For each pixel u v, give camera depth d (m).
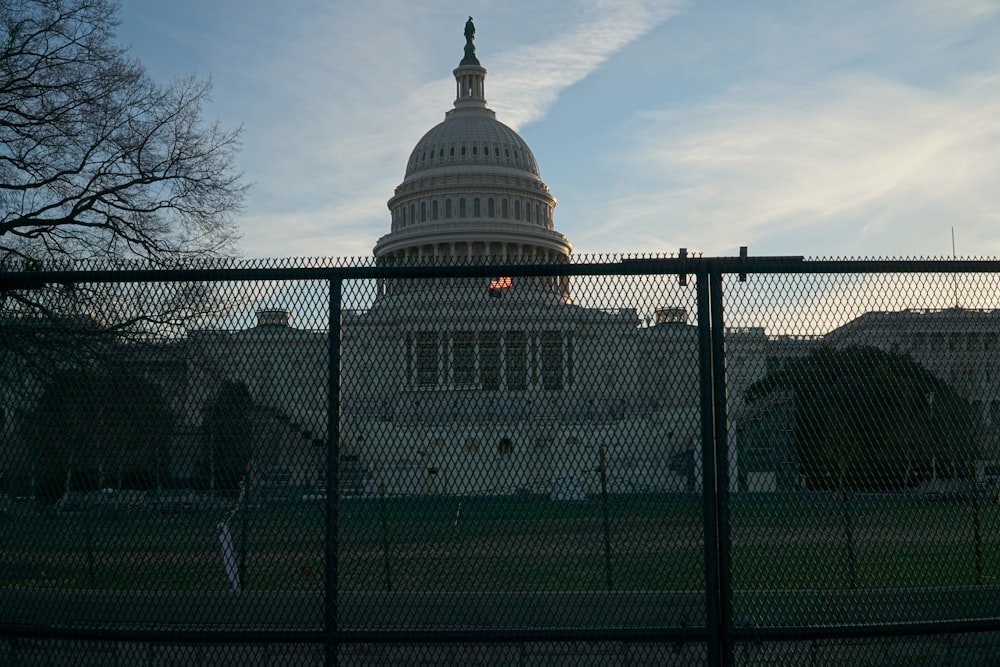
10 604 7.24
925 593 7.16
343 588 7.31
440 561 7.25
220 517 7.27
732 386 7.09
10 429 7.33
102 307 7.24
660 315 7.05
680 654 7.03
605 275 7.04
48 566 7.26
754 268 7.05
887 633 6.66
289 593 7.27
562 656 7.05
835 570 7.20
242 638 6.62
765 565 7.19
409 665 7.18
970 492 7.25
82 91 22.31
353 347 7.12
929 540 7.23
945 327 7.26
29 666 7.21
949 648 7.20
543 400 7.11
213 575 7.31
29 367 7.34
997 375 7.22
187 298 7.14
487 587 7.29
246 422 7.16
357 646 7.21
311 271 7.00
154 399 7.25
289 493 7.20
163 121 23.67
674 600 6.95
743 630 6.64
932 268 7.20
